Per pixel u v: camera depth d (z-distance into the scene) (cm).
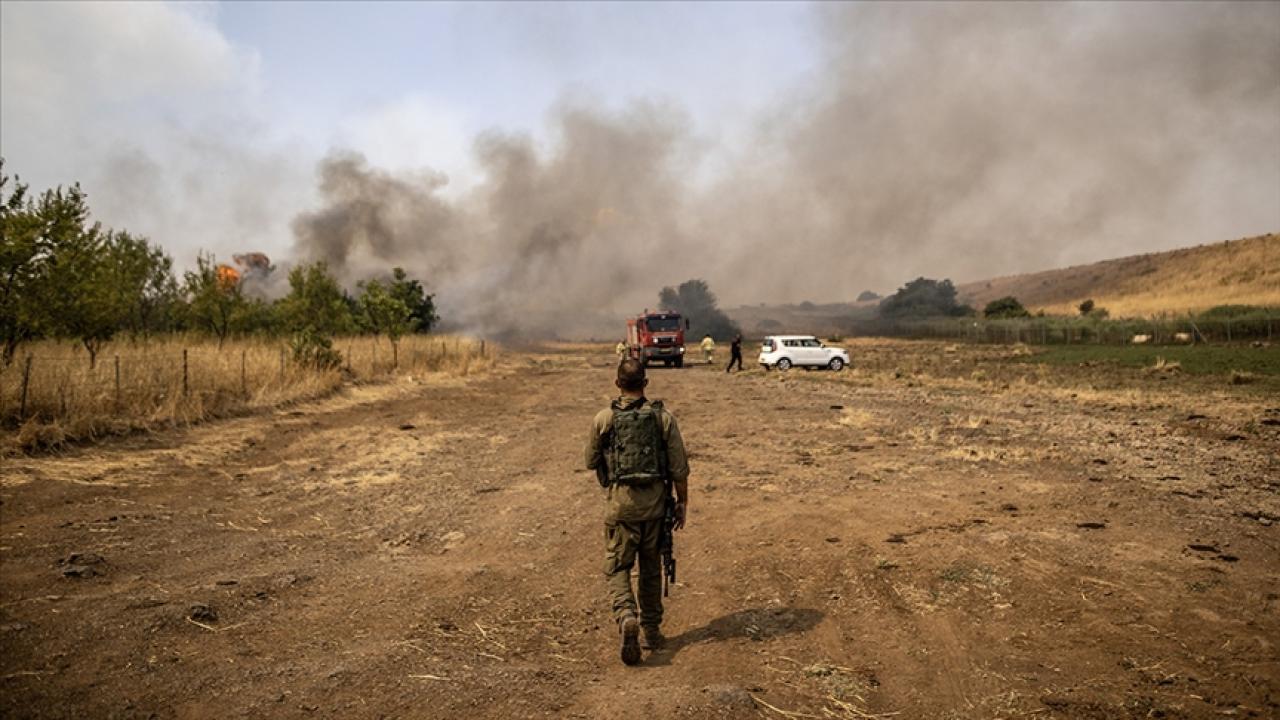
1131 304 9250
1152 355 3297
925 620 461
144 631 425
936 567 557
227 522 712
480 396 2114
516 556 616
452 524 720
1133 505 743
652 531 426
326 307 3150
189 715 331
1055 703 349
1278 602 474
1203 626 438
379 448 1166
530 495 848
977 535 639
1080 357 3484
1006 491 817
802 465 1000
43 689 351
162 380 1374
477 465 1036
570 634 451
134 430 1158
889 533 654
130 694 350
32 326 1346
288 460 1056
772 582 540
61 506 743
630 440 418
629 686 368
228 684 362
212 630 436
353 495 845
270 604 486
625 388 438
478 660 401
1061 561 564
